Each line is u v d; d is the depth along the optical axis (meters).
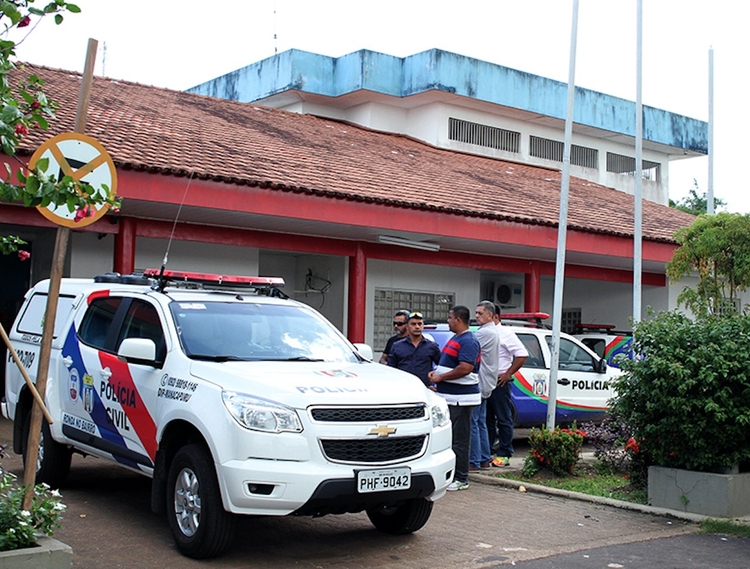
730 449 7.77
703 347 7.83
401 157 19.05
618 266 19.31
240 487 5.52
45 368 5.14
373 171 15.98
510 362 10.45
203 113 17.72
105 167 5.23
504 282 20.86
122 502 7.58
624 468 9.56
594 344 15.09
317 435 5.66
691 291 15.02
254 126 17.77
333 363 6.82
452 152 22.64
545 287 22.22
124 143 12.37
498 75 23.02
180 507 6.03
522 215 15.57
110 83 18.42
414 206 14.00
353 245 15.38
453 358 8.69
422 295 17.94
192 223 13.48
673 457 8.02
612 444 9.66
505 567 5.94
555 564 6.04
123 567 5.66
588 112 25.06
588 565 6.03
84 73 5.17
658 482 7.98
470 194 16.34
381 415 5.96
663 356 8.03
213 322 6.88
